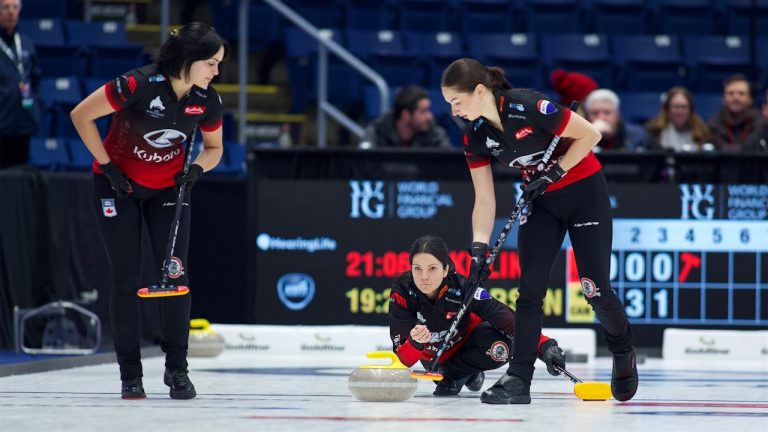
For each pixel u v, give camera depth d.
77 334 21.94
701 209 23.36
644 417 12.70
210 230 24.55
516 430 11.40
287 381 17.45
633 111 35.88
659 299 23.42
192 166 14.48
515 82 37.19
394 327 15.14
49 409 13.15
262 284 23.67
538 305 14.15
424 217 23.39
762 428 11.73
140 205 14.61
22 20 36.22
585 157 13.97
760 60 39.56
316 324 23.61
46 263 22.84
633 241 23.38
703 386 17.11
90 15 38.72
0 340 22.03
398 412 13.05
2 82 25.86
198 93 13.95
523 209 14.15
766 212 23.31
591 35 39.94
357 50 37.97
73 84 33.47
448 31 40.34
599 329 23.53
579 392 14.67
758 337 22.83
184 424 11.70
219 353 22.55
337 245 23.56
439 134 25.50
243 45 32.56
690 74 38.47
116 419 12.13
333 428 11.41
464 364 15.24
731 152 23.28
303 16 39.34
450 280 15.09
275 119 35.56
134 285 14.52
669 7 41.03
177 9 39.41
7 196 22.19
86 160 30.17
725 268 23.39
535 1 40.62
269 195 23.64
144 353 22.62
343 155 23.52
